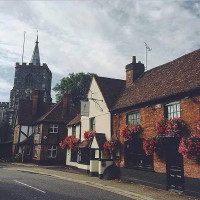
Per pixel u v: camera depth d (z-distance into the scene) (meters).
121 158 16.20
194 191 10.56
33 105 34.75
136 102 15.25
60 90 44.62
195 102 11.26
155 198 10.23
